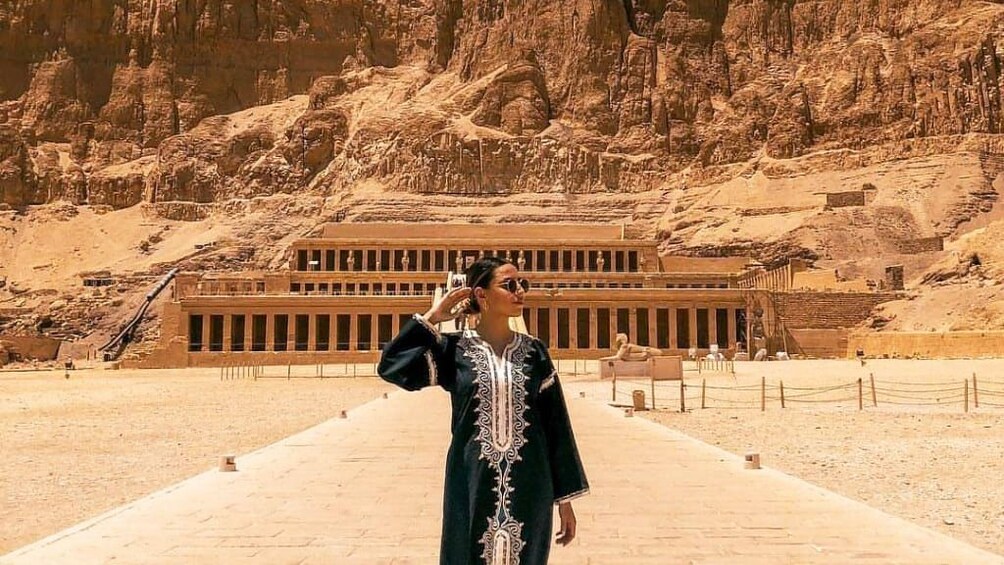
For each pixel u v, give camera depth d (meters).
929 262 128.62
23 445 29.86
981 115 170.62
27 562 11.92
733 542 13.09
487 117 193.50
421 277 121.06
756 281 124.44
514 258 129.88
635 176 186.88
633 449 23.52
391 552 12.55
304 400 51.41
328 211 173.88
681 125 199.12
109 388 65.88
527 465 7.56
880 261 131.00
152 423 37.56
